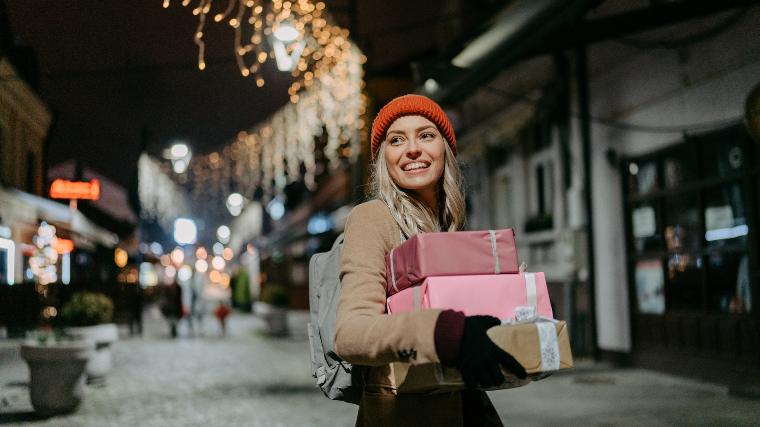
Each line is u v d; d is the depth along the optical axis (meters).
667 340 9.69
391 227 1.74
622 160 10.75
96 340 9.70
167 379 10.59
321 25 12.16
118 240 24.72
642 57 10.12
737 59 8.13
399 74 19.02
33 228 16.20
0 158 13.61
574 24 7.75
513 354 1.35
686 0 7.15
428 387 1.52
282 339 19.25
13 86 13.02
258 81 9.06
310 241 34.62
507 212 15.78
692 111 9.05
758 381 7.78
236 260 62.78
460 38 9.08
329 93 17.52
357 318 1.46
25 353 7.50
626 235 10.67
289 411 7.78
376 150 1.94
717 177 8.64
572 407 7.47
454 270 1.55
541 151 13.76
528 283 1.59
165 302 19.89
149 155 19.97
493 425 1.86
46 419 7.41
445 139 1.94
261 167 26.00
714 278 8.77
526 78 13.58
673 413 6.96
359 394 1.80
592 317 11.38
